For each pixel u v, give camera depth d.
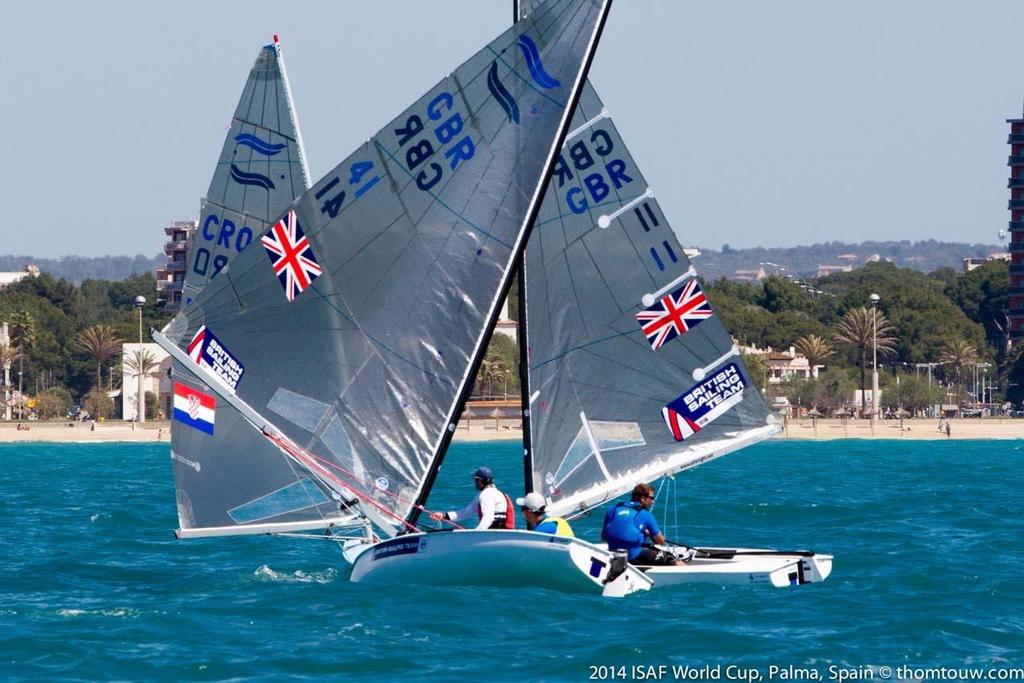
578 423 91.81
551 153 83.62
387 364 83.38
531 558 78.44
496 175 83.75
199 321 81.44
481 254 83.81
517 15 90.38
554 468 91.38
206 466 83.00
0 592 87.75
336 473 83.12
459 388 83.56
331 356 82.94
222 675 61.38
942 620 73.50
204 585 89.25
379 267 83.12
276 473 83.06
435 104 83.25
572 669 62.19
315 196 82.19
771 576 83.12
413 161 83.19
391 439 83.38
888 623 72.94
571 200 91.56
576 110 91.44
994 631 71.31
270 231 81.88
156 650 66.62
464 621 72.44
